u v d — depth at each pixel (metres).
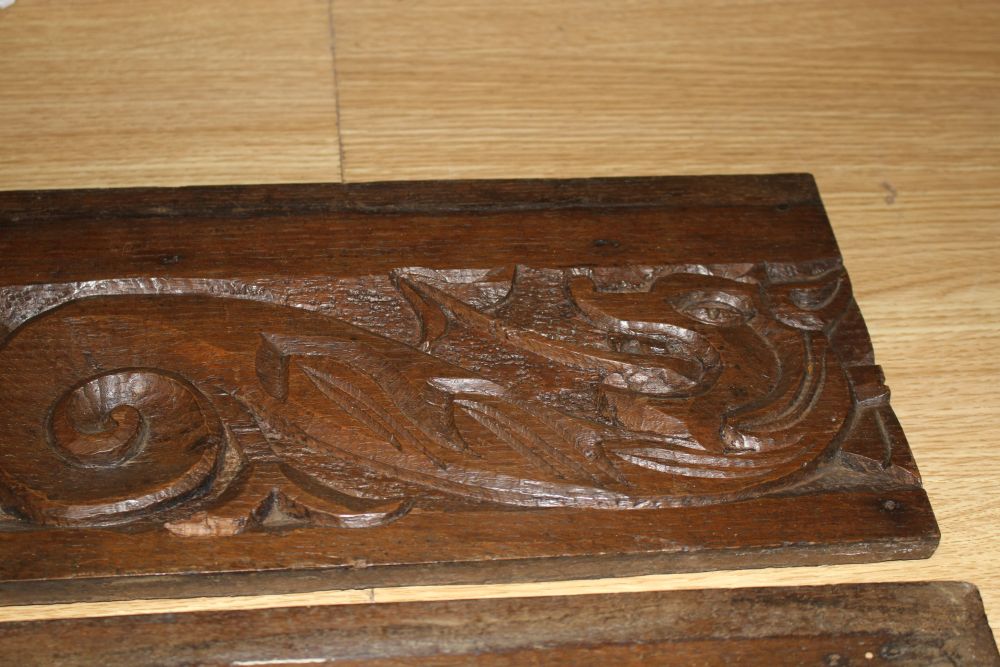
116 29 1.18
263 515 0.85
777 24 1.26
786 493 0.90
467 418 0.90
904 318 1.05
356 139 1.12
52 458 0.85
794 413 0.92
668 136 1.16
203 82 1.15
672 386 0.94
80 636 0.82
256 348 0.92
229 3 1.21
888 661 0.87
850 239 1.10
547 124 1.16
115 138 1.10
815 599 0.88
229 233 0.99
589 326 0.96
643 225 1.04
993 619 0.90
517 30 1.23
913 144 1.18
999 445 0.98
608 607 0.87
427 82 1.17
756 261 1.02
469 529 0.85
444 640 0.84
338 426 0.88
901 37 1.27
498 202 1.04
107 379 0.89
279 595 0.86
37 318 0.92
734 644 0.86
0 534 0.82
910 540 0.89
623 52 1.22
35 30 1.17
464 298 0.98
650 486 0.88
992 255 1.10
